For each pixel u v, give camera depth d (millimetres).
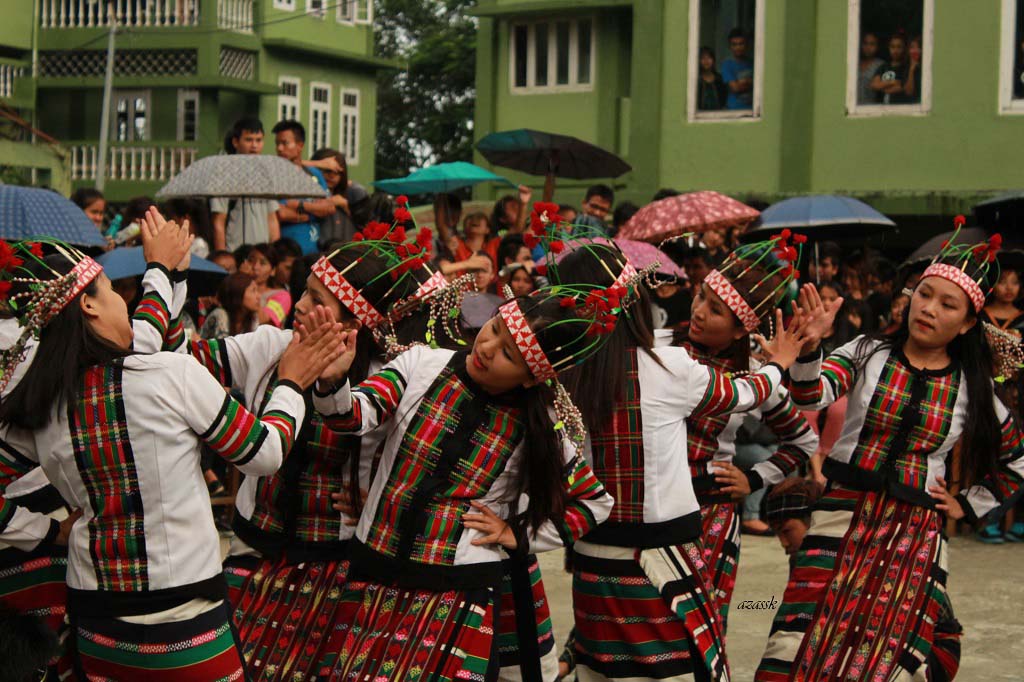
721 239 9586
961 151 14781
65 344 3088
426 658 3396
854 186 15281
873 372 4398
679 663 3930
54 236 6492
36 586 3875
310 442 3764
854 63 15211
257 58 25344
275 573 3852
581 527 3613
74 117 25031
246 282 7285
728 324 4395
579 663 4121
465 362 3523
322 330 3307
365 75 28188
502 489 3535
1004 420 4422
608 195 10203
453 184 11141
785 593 4469
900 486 4328
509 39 18500
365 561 3502
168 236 3928
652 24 16156
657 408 3928
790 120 15516
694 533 4008
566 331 3350
